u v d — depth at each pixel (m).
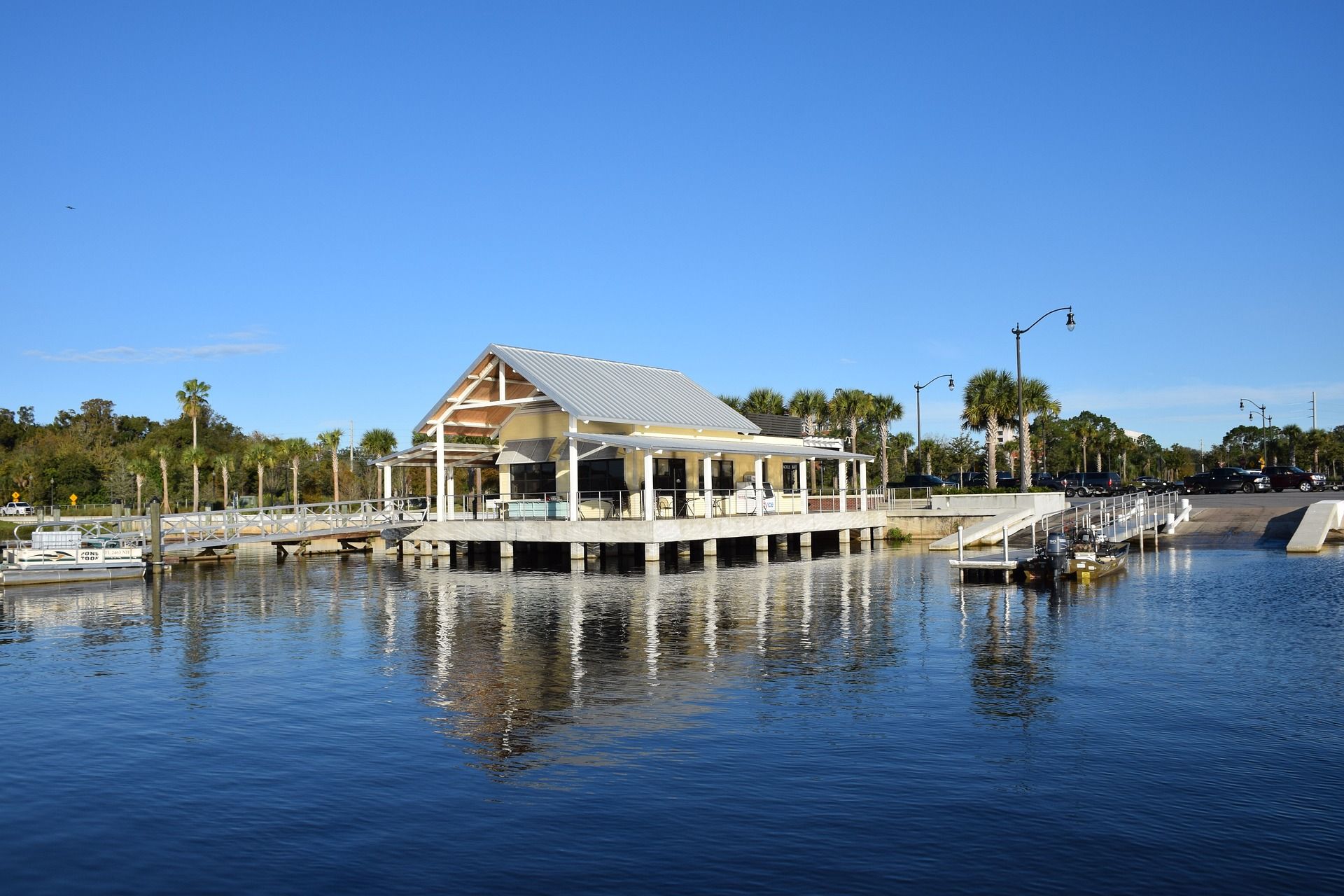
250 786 11.79
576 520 40.88
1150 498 54.38
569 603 28.08
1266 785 11.25
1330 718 14.02
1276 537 42.12
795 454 47.66
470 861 9.47
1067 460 112.75
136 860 9.69
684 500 46.16
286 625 24.91
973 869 9.12
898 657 18.92
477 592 31.66
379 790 11.55
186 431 119.94
